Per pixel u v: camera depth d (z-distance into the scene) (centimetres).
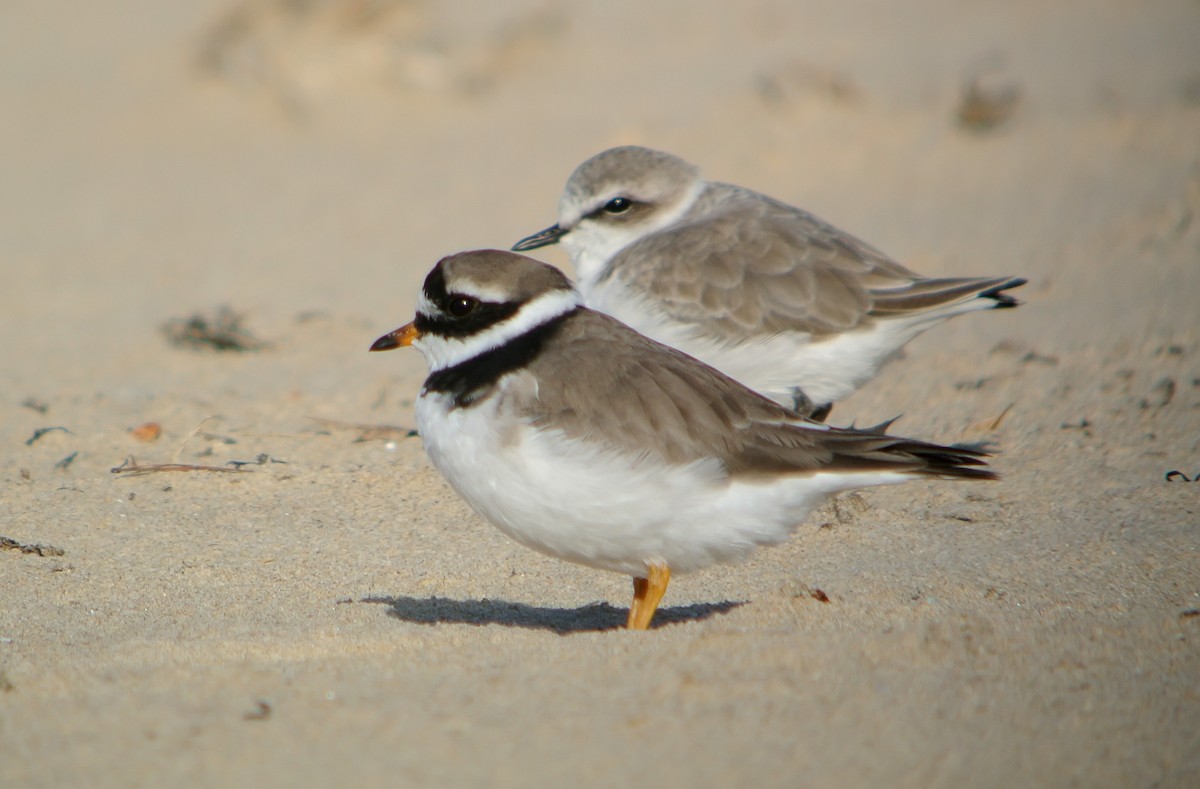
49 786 569
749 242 1168
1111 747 605
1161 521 992
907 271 1165
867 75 2716
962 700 648
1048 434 1202
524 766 581
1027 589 866
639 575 816
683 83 2723
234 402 1342
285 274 1864
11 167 2525
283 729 619
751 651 704
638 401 766
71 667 720
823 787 567
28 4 3716
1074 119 2355
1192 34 2994
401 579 926
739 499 761
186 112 2806
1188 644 725
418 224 2064
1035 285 1642
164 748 601
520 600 896
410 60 2847
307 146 2605
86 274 1897
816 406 1167
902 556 950
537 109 2683
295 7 2839
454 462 786
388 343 844
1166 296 1544
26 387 1402
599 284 1216
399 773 576
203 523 1020
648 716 628
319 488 1099
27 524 1006
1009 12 3350
